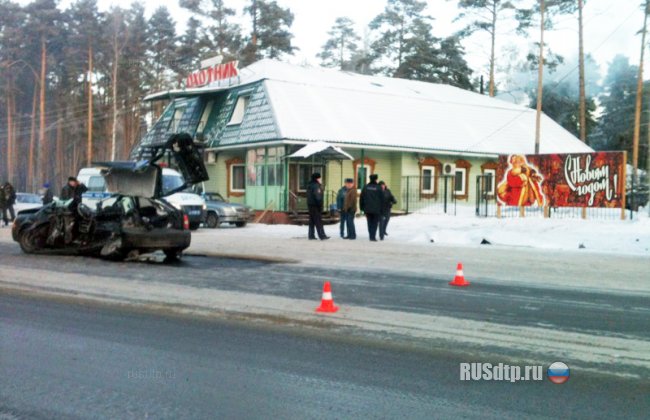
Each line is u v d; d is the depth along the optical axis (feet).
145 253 46.75
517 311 26.25
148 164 41.34
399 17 181.78
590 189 67.87
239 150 100.07
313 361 18.79
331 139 90.68
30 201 97.81
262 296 29.12
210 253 47.88
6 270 37.32
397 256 46.65
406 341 21.11
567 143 121.39
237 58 162.91
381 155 101.71
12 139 190.39
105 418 14.30
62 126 192.34
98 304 27.17
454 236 59.57
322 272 37.78
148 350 19.89
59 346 20.30
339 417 14.42
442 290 31.50
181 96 110.52
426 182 104.01
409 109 109.40
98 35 164.96
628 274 37.91
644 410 14.98
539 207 81.25
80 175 73.26
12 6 174.19
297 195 92.43
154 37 186.91
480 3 143.13
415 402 15.42
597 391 16.33
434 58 180.04
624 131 177.27
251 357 19.17
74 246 44.39
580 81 120.88
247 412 14.69
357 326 23.18
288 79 99.91
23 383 16.69
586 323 24.03
